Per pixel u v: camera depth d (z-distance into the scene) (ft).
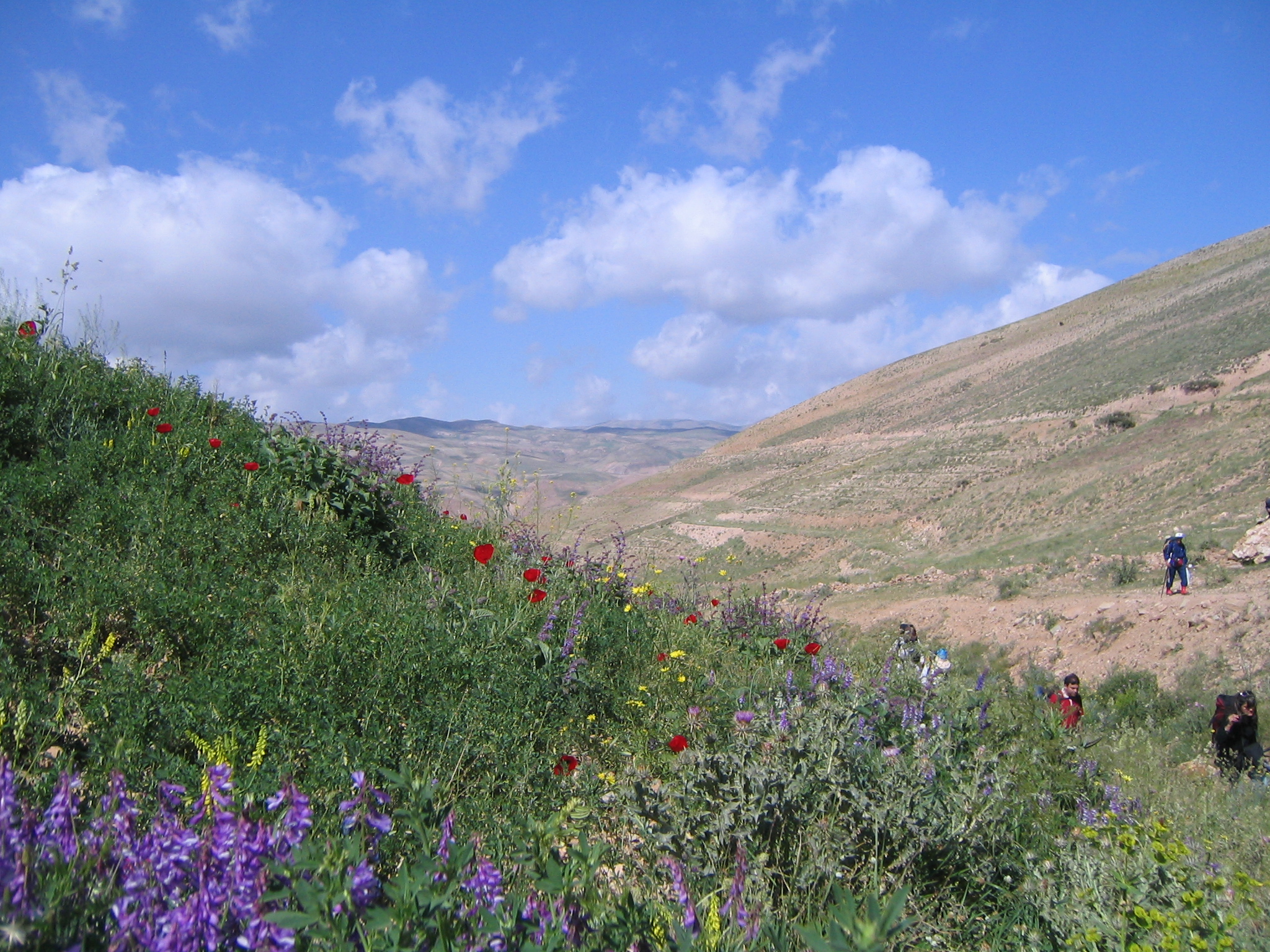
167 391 24.77
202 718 10.73
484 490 26.27
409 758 11.05
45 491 16.37
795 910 9.76
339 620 13.92
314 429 25.72
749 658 23.99
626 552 27.53
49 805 7.72
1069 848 12.51
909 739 14.29
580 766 13.41
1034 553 152.15
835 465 385.70
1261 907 11.41
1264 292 297.94
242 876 6.19
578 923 7.11
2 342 21.71
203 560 16.14
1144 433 215.72
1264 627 66.13
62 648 12.29
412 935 5.91
